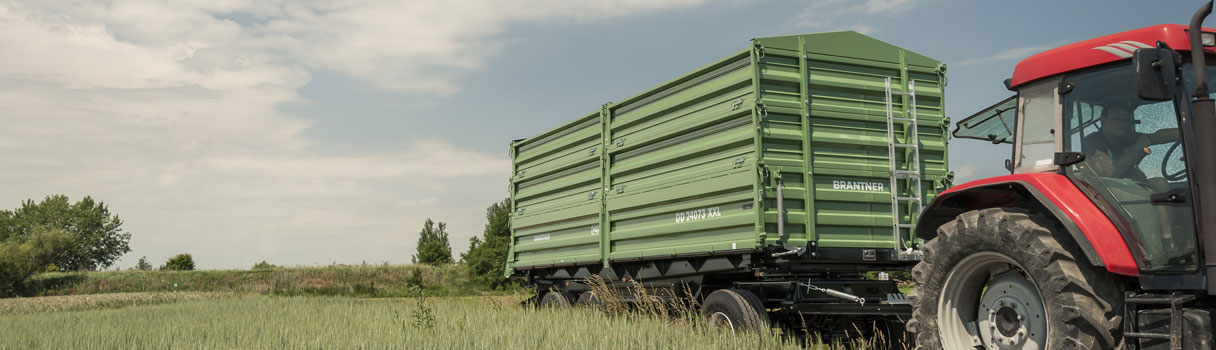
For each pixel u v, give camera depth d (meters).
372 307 14.68
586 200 11.33
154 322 12.19
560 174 12.34
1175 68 4.25
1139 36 4.51
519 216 13.70
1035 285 4.59
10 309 21.78
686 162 9.12
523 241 13.64
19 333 10.72
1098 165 4.65
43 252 50.31
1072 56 4.86
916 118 8.42
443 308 13.08
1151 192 4.43
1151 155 4.46
